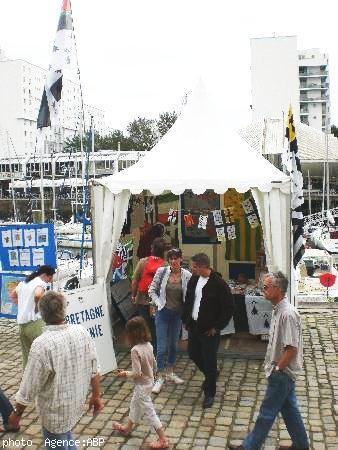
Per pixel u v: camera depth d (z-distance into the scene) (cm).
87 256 1633
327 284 990
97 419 517
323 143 3600
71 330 341
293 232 796
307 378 630
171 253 589
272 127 3222
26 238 861
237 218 866
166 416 523
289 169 809
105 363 636
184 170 748
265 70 7150
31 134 9269
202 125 820
